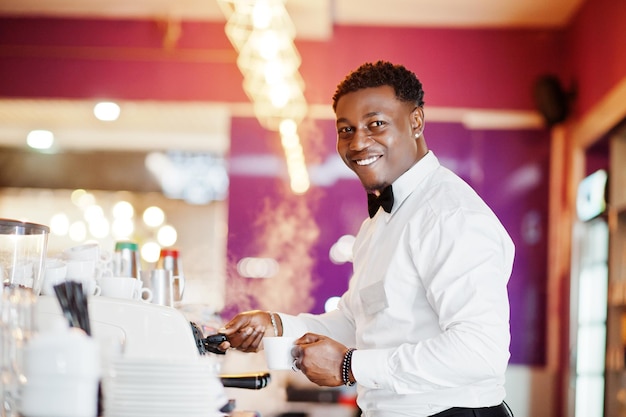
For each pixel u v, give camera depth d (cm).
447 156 696
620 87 536
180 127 819
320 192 709
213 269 888
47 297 196
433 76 700
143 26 705
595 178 601
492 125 695
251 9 555
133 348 203
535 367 669
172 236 945
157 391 147
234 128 711
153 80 704
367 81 222
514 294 679
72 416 130
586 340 611
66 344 130
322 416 498
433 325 210
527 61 695
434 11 682
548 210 685
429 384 198
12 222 213
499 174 691
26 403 131
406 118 223
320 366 203
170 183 945
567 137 676
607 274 553
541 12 673
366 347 222
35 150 932
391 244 217
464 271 201
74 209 948
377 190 228
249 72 678
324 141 707
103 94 702
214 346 244
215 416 154
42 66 704
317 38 705
